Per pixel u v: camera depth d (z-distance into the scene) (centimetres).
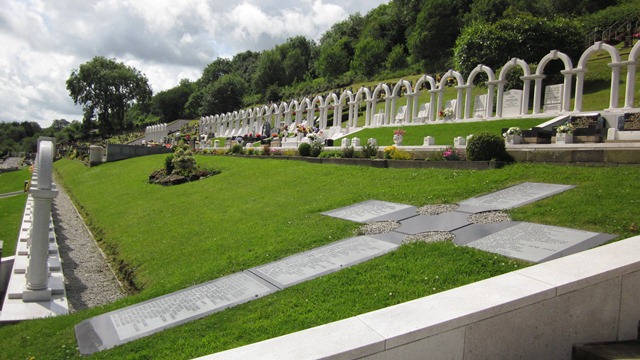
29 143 13212
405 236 934
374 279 732
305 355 364
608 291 488
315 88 9081
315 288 737
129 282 1127
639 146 1234
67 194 3103
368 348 375
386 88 3597
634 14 4881
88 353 647
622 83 3616
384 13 10994
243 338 611
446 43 7725
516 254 743
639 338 498
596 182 1085
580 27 4222
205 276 920
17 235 1725
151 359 601
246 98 11044
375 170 1753
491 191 1193
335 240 992
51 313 870
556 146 1394
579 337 475
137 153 4409
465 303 436
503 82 2805
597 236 765
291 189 1700
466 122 2844
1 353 691
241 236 1175
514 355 440
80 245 1588
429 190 1299
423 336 397
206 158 3338
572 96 3644
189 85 13650
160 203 1962
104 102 10756
